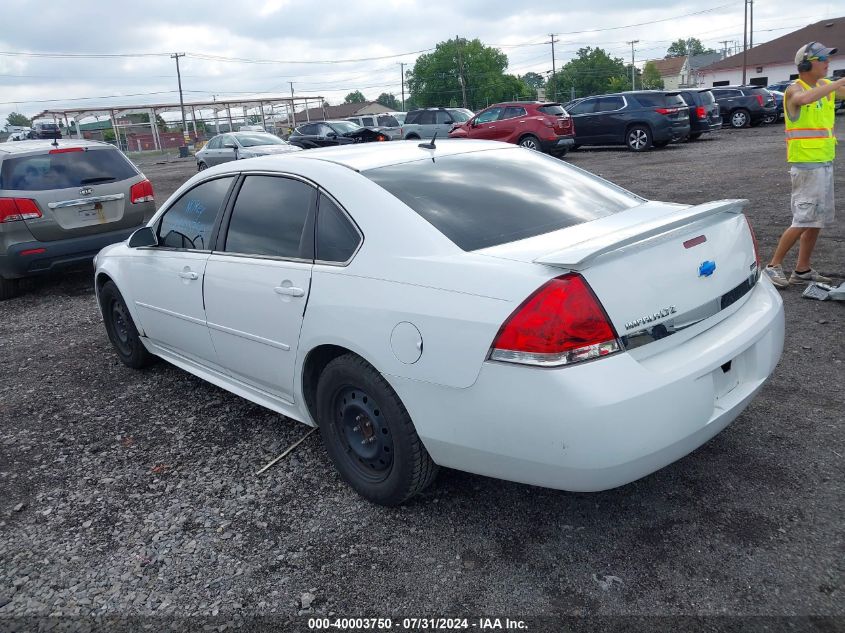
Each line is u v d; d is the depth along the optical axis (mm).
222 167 4020
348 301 2951
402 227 2904
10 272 7469
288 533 3033
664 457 2482
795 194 5562
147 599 2693
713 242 2846
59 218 7469
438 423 2686
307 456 3695
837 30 56969
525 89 101250
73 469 3770
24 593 2779
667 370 2473
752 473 3154
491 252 2705
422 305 2668
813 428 3498
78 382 5082
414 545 2877
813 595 2418
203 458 3775
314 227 3262
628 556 2693
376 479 3137
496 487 3234
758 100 25891
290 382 3438
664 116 19438
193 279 3961
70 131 64250
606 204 3375
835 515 2814
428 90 100688
